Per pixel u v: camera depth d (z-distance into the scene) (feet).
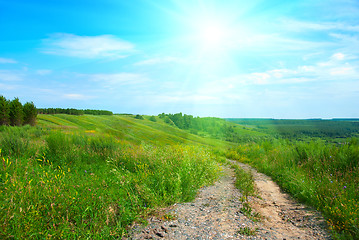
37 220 12.13
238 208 18.06
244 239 12.58
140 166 25.08
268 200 22.00
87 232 12.05
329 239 13.05
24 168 20.52
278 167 37.11
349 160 29.07
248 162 54.65
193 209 17.53
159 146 34.35
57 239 11.35
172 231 13.38
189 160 26.99
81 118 297.53
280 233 13.84
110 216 13.96
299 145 40.68
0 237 10.44
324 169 28.60
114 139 41.34
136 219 14.69
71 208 13.96
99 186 18.35
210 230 13.60
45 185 16.10
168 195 19.40
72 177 20.34
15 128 50.93
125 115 489.26
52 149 28.66
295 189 24.77
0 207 12.12
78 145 35.94
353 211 15.48
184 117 487.61
